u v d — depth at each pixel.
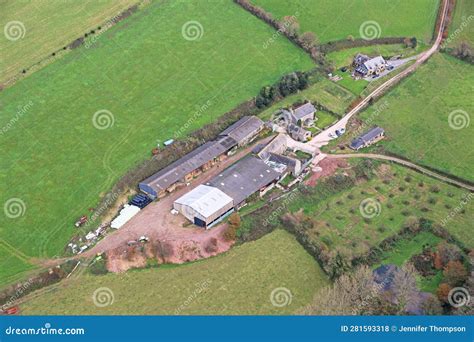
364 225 135.38
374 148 159.00
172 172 145.50
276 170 147.62
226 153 156.50
